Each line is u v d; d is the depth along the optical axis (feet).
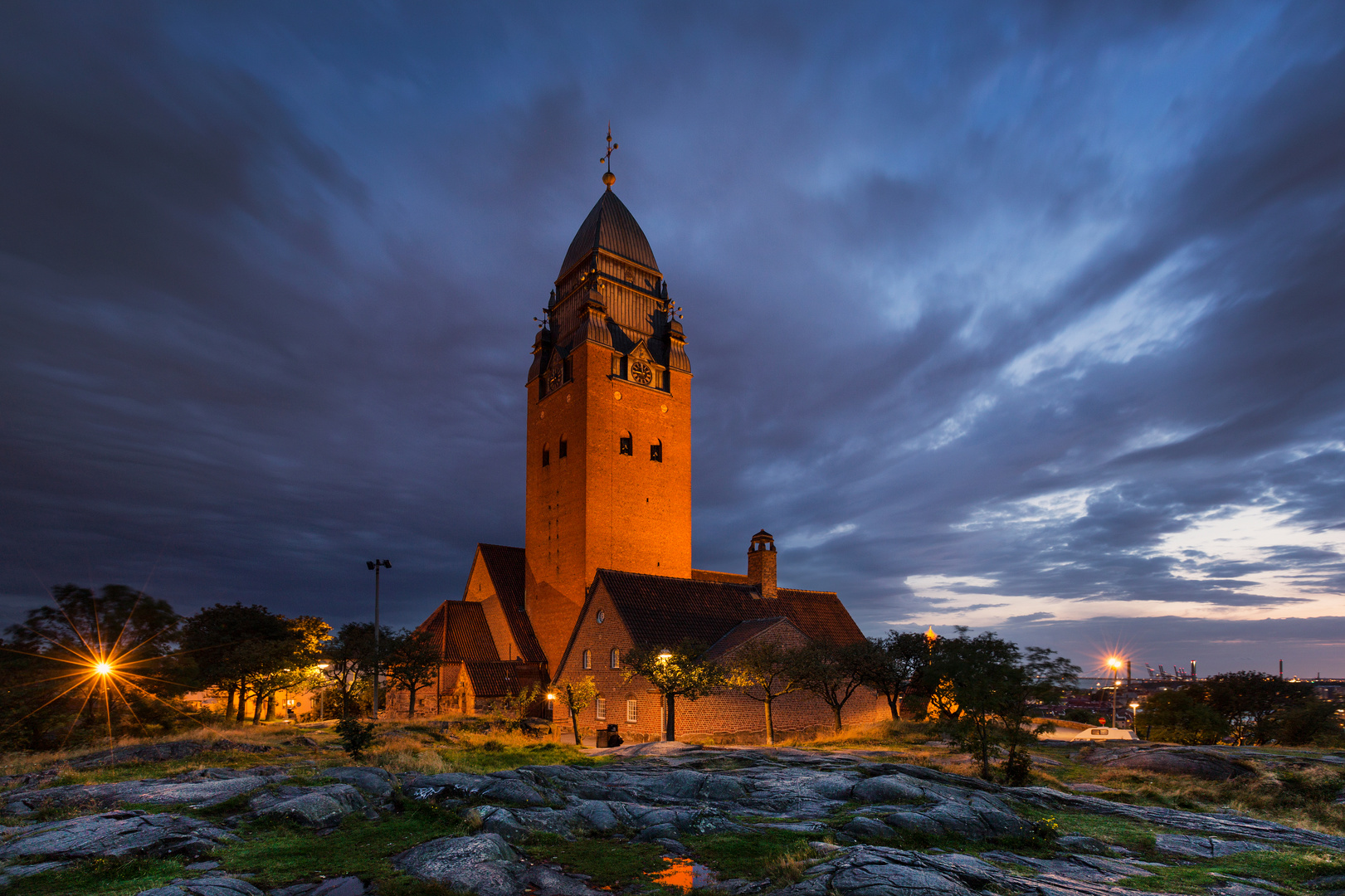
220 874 31.99
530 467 219.20
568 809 48.14
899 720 145.38
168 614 116.78
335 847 37.19
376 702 148.66
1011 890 31.17
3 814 42.68
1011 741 80.84
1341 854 45.47
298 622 206.59
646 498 203.31
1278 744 170.19
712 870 35.58
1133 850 46.60
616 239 224.94
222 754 72.59
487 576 218.59
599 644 150.82
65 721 98.22
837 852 36.76
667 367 218.18
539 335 224.53
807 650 132.77
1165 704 183.52
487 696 176.45
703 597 168.66
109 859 32.24
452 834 39.91
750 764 77.77
